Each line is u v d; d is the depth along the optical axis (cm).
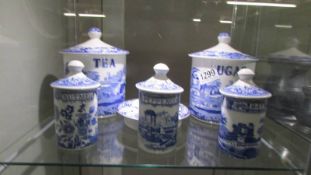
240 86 40
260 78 61
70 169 65
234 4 65
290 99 52
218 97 50
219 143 44
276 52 57
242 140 40
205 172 72
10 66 40
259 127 40
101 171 73
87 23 65
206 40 67
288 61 53
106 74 51
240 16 66
